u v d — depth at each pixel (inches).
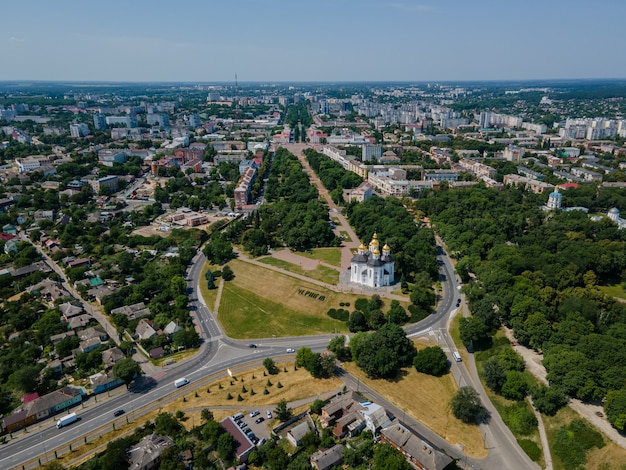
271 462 7303.2
